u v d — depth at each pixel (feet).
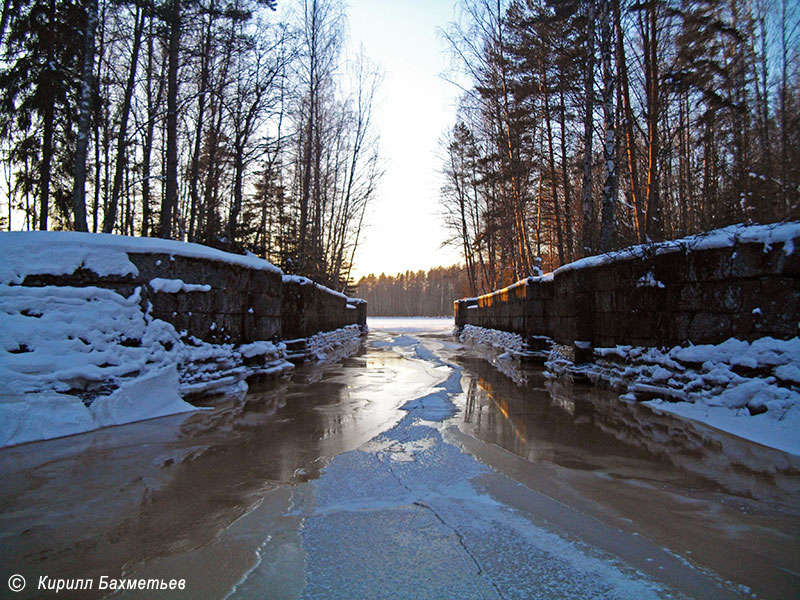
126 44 39.70
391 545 8.98
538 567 8.18
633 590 7.47
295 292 43.96
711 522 9.97
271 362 31.73
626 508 10.75
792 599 7.22
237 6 40.68
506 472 13.24
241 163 45.09
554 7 43.42
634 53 42.60
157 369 20.77
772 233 17.44
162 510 10.58
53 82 36.91
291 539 9.23
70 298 18.76
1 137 41.29
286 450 15.38
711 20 42.01
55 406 16.69
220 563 8.32
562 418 20.07
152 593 7.39
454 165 94.48
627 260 25.34
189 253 23.58
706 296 20.16
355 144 87.61
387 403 23.57
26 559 8.47
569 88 42.42
